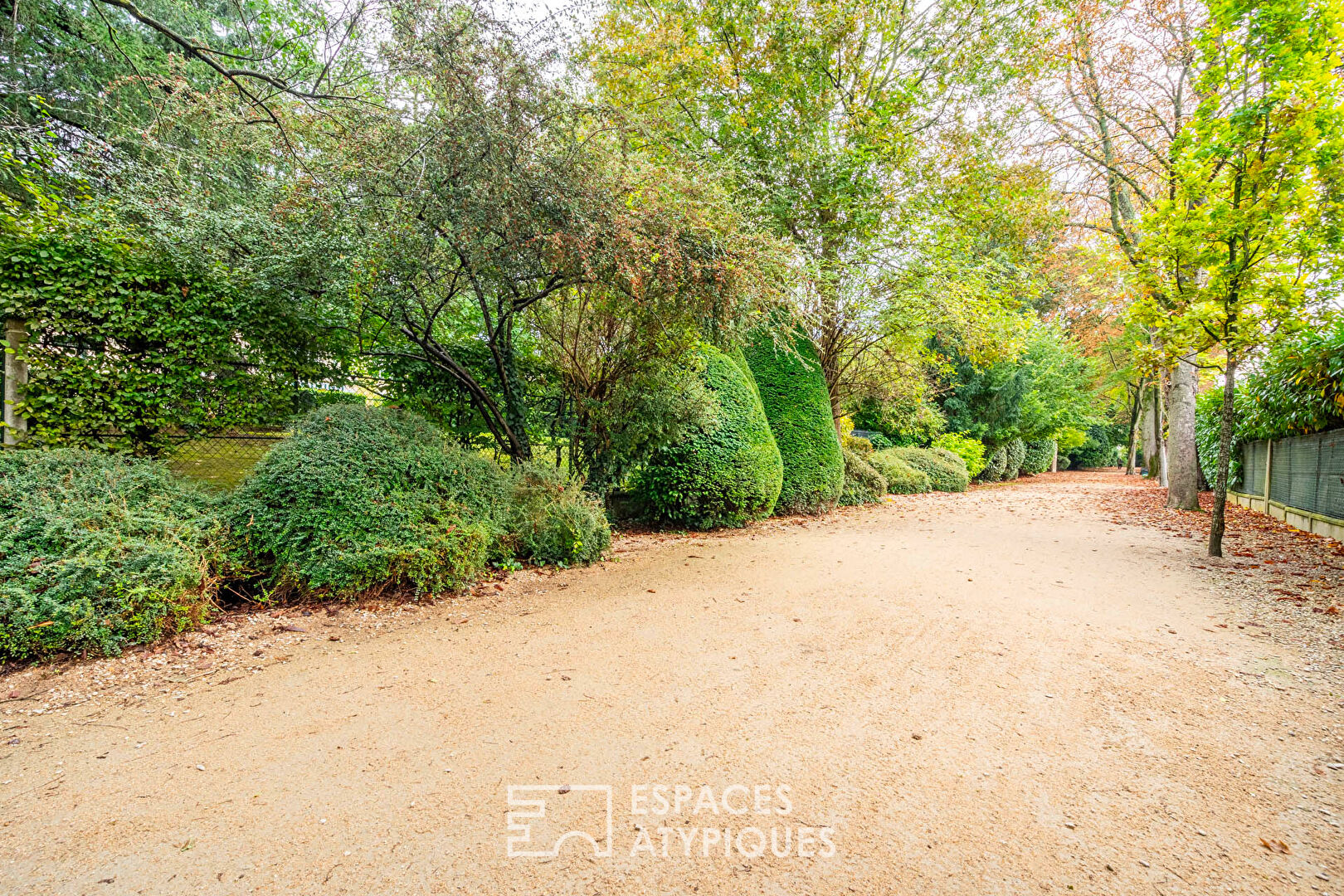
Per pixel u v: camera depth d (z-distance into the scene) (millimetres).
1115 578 5066
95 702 2904
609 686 3018
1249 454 9820
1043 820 1947
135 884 1681
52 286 4742
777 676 3119
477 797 2094
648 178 5324
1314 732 2471
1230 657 3285
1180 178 6074
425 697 2918
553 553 5617
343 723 2658
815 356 10039
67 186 5832
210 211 5332
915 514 9680
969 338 10906
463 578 4746
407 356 6559
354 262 5020
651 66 9492
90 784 2203
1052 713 2676
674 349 6773
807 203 9648
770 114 9664
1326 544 6242
